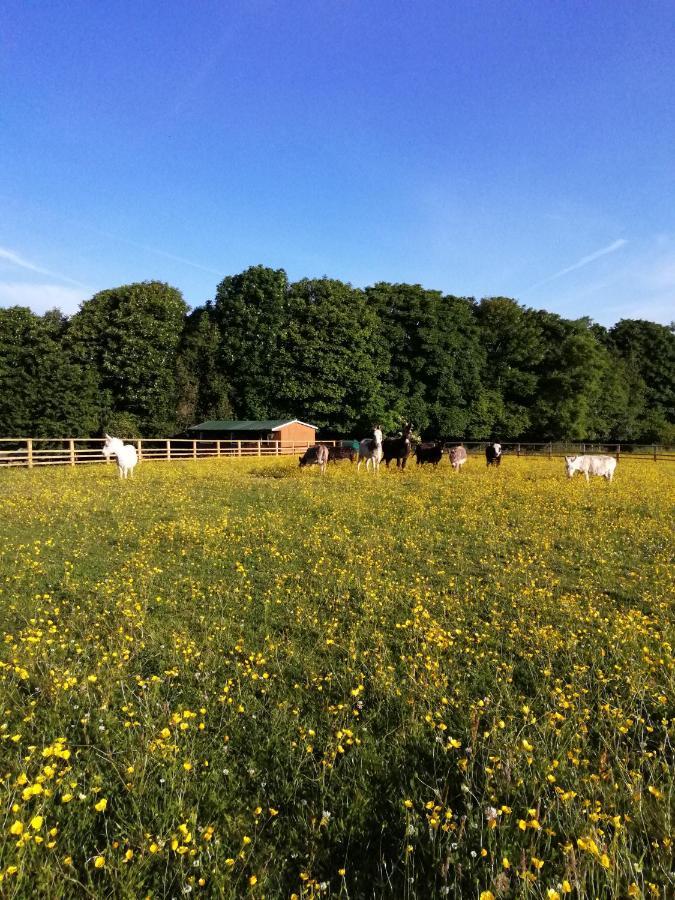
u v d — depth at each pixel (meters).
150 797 3.35
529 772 3.53
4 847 2.75
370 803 3.39
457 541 9.94
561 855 2.88
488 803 3.21
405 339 53.91
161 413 47.31
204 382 51.91
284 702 4.43
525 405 61.44
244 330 52.38
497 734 3.84
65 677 4.66
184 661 5.21
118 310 45.34
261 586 7.54
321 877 2.81
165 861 2.83
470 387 55.56
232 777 3.61
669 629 6.08
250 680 4.86
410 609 6.72
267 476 21.03
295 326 50.59
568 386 58.94
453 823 2.95
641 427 62.94
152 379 46.53
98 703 4.44
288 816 3.27
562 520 11.78
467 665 5.31
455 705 4.46
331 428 51.41
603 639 5.79
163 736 3.75
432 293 55.84
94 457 30.05
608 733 4.02
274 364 50.91
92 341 45.41
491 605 6.85
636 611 6.51
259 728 4.16
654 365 71.25
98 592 7.03
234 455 36.72
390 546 9.51
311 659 5.36
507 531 10.69
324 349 50.47
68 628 5.95
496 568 8.39
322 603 6.91
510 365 62.03
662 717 4.31
